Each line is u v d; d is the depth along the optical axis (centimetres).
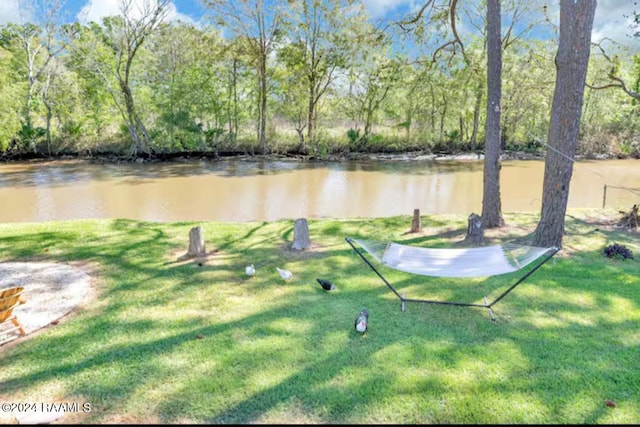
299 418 274
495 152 771
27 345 365
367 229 795
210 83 2178
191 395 297
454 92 2120
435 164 2070
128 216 1084
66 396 296
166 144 2162
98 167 1900
